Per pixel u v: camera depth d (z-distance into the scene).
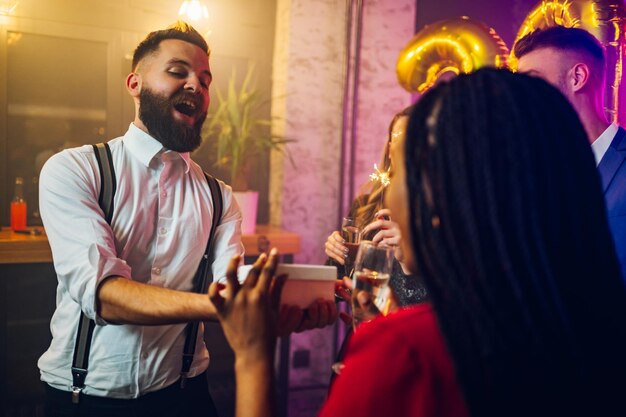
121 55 3.14
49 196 1.36
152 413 1.45
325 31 3.37
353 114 3.44
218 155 3.07
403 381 0.55
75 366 1.39
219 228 1.63
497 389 0.53
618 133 1.71
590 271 0.56
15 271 2.88
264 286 0.70
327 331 3.50
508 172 0.56
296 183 3.41
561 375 0.53
